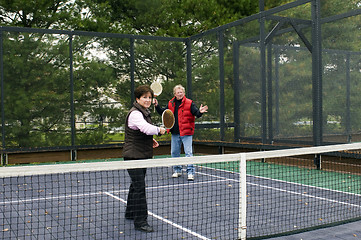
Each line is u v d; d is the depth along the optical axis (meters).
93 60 12.29
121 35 12.68
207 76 12.80
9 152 11.21
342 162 8.84
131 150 4.57
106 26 17.05
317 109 9.33
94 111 12.30
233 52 11.72
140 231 4.43
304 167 9.78
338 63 8.95
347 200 6.09
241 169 4.06
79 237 4.21
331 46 9.08
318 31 9.27
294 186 7.03
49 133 11.70
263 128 10.73
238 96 11.59
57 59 11.78
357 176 8.33
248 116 11.27
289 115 10.12
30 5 15.26
